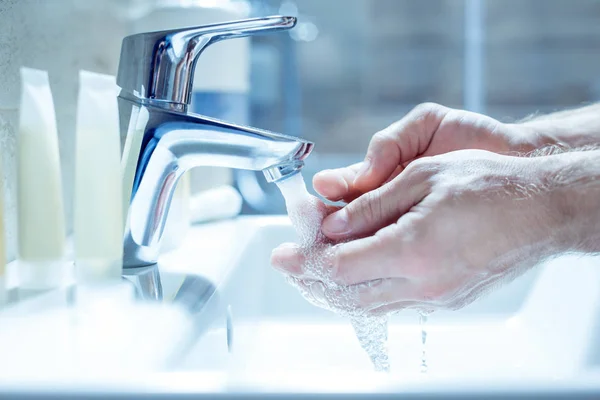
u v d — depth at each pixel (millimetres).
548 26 2543
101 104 352
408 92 2586
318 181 512
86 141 342
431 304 400
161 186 445
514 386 190
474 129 543
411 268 370
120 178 359
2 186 352
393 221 398
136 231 446
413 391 189
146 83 423
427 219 362
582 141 550
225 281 437
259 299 652
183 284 409
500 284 405
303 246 403
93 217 343
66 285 372
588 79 2561
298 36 1830
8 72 434
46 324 302
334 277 383
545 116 640
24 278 355
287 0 1916
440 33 2574
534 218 369
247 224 686
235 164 438
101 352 263
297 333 611
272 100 1852
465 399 187
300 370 530
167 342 277
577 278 546
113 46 669
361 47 2551
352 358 551
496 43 2572
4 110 431
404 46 2568
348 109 2568
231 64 753
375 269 374
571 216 371
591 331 487
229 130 421
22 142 348
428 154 557
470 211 360
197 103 740
